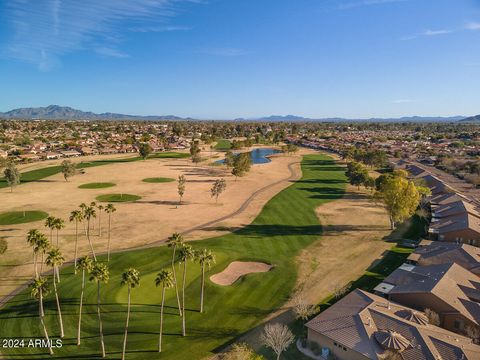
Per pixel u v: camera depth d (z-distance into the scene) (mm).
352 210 114312
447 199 112688
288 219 104250
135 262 72000
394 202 91000
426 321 46844
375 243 84438
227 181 162250
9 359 44750
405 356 40375
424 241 82500
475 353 40312
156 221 101250
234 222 101062
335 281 64875
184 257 54250
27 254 76250
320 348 45875
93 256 75562
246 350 43656
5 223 97062
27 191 134500
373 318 46438
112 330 50844
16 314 54281
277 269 69562
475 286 57281
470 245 76375
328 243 84625
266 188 148625
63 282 63812
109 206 83688
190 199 127562
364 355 41125
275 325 49656
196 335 49969
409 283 57906
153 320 53219
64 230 92438
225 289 61812
